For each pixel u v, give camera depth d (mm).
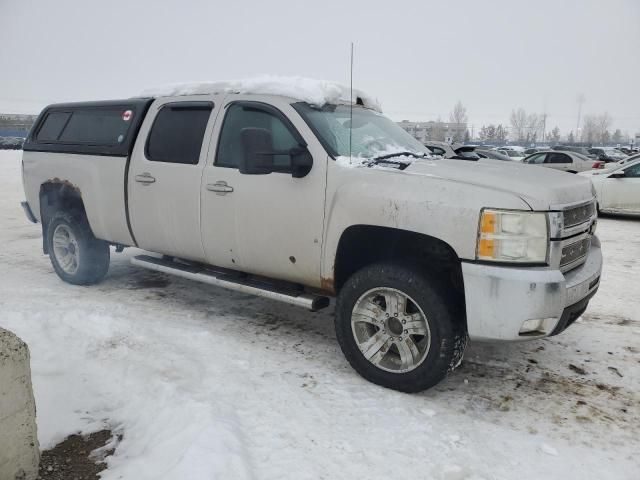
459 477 2674
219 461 2543
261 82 4293
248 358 3949
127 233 5047
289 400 3344
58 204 5785
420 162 3789
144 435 2932
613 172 11898
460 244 3166
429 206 3250
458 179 3344
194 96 4648
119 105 5207
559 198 3252
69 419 3088
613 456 2895
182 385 3412
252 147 3641
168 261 5020
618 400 3506
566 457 2877
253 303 5293
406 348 3459
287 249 3920
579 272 3502
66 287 5695
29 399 2393
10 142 51406
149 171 4711
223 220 4227
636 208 11594
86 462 2717
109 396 3342
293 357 4020
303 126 3867
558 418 3271
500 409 3367
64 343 4023
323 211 3699
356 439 2955
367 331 3666
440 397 3498
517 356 4172
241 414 3139
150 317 4742
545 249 3123
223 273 4594
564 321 3244
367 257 3889
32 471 2436
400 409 3289
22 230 9352
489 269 3094
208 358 3902
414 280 3326
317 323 4785
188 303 5246
